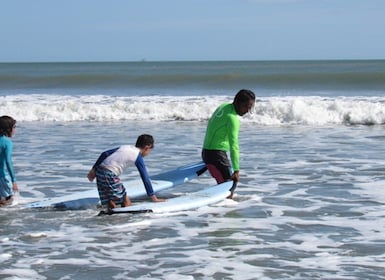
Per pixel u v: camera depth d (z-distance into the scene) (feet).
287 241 22.75
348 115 67.10
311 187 32.81
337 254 21.07
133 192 30.94
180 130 61.05
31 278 18.78
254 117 67.97
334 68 231.91
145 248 22.06
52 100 86.02
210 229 24.61
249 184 33.76
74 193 31.09
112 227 25.13
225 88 110.73
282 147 47.93
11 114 73.77
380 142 50.57
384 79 112.68
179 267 19.83
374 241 22.61
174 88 112.57
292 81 115.65
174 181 32.99
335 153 44.39
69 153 45.39
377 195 30.66
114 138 54.34
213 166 30.30
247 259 20.61
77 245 22.49
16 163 41.11
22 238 23.49
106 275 19.08
